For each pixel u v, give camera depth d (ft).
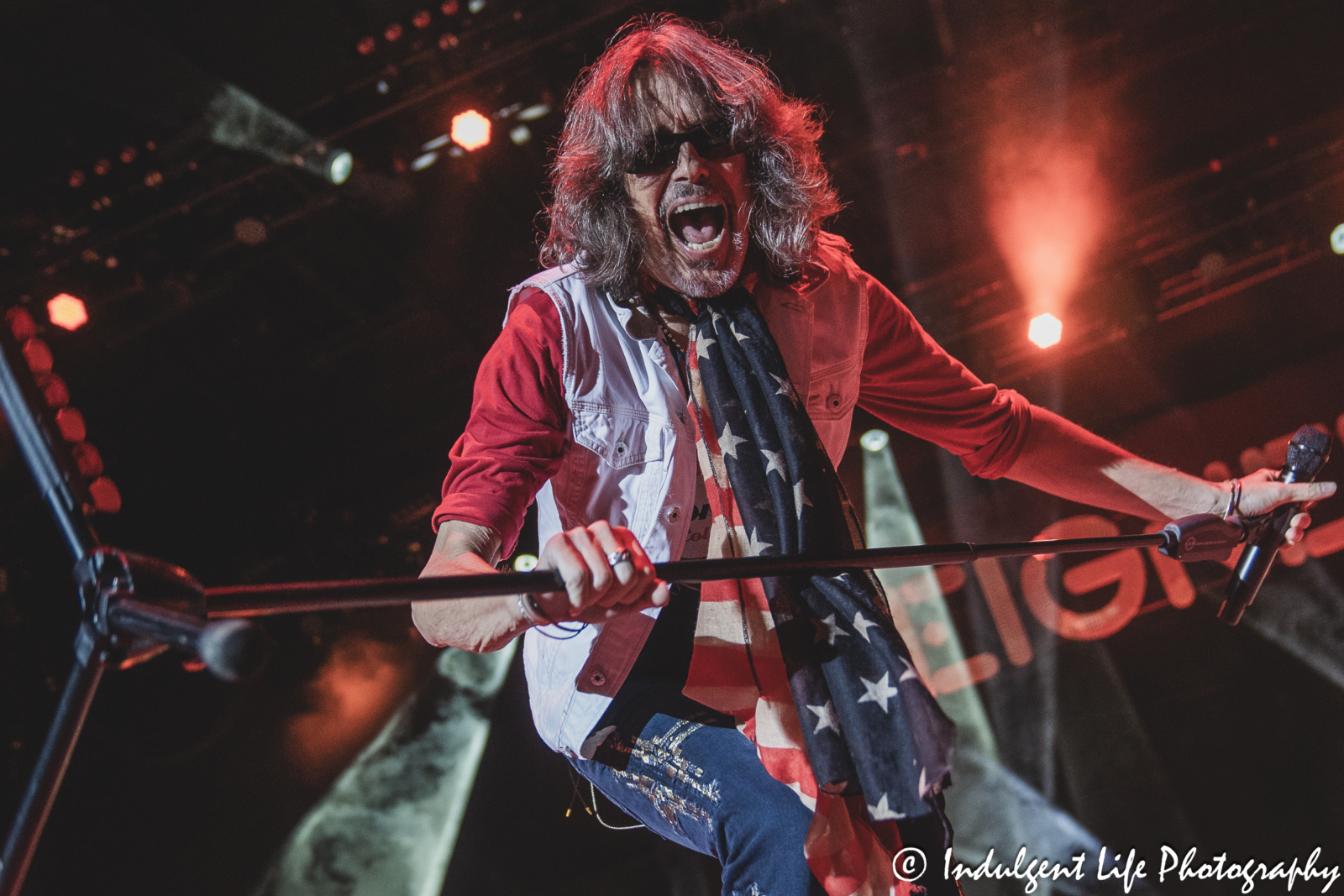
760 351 5.47
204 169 19.62
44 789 3.31
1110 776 25.73
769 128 5.96
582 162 5.78
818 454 5.27
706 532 5.57
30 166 18.70
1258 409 25.58
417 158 20.25
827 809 4.67
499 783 25.61
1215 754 25.54
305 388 23.15
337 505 24.36
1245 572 6.88
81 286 19.48
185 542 23.41
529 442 5.26
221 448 23.22
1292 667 25.80
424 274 21.88
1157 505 6.92
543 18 19.56
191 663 2.91
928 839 4.93
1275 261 24.75
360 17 18.95
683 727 5.16
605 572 3.94
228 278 20.59
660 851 25.62
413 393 24.14
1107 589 26.37
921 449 27.22
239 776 24.03
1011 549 5.68
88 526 3.45
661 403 5.57
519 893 24.85
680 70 5.77
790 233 5.93
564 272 5.80
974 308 24.88
